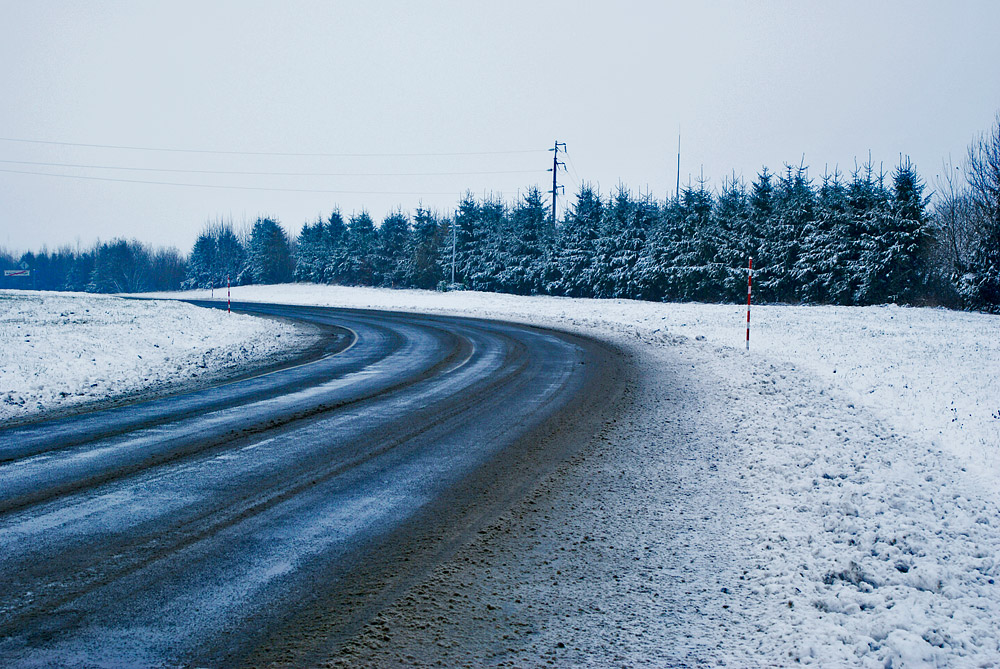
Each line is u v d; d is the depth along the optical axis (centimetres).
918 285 3353
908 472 603
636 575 401
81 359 1416
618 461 660
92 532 467
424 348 1858
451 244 6556
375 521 495
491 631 333
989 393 1000
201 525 484
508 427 825
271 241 9550
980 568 412
